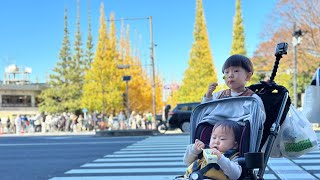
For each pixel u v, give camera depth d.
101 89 36.03
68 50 44.09
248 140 3.07
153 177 7.60
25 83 63.19
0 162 10.68
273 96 3.38
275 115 3.32
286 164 8.70
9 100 56.31
